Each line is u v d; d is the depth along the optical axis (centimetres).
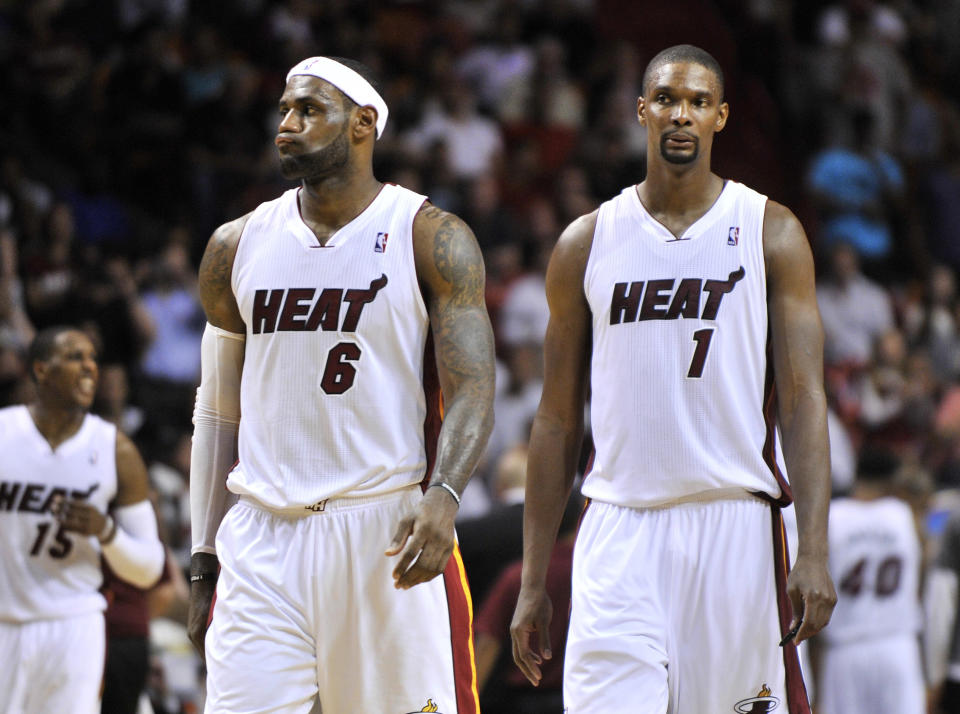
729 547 1363
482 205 4625
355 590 1339
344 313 1351
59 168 4525
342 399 1347
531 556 1451
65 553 1938
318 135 1359
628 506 1388
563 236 1453
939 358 4906
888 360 4516
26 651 1920
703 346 1371
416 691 1336
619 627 1353
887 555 2589
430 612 1345
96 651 1955
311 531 1346
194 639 1423
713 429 1372
